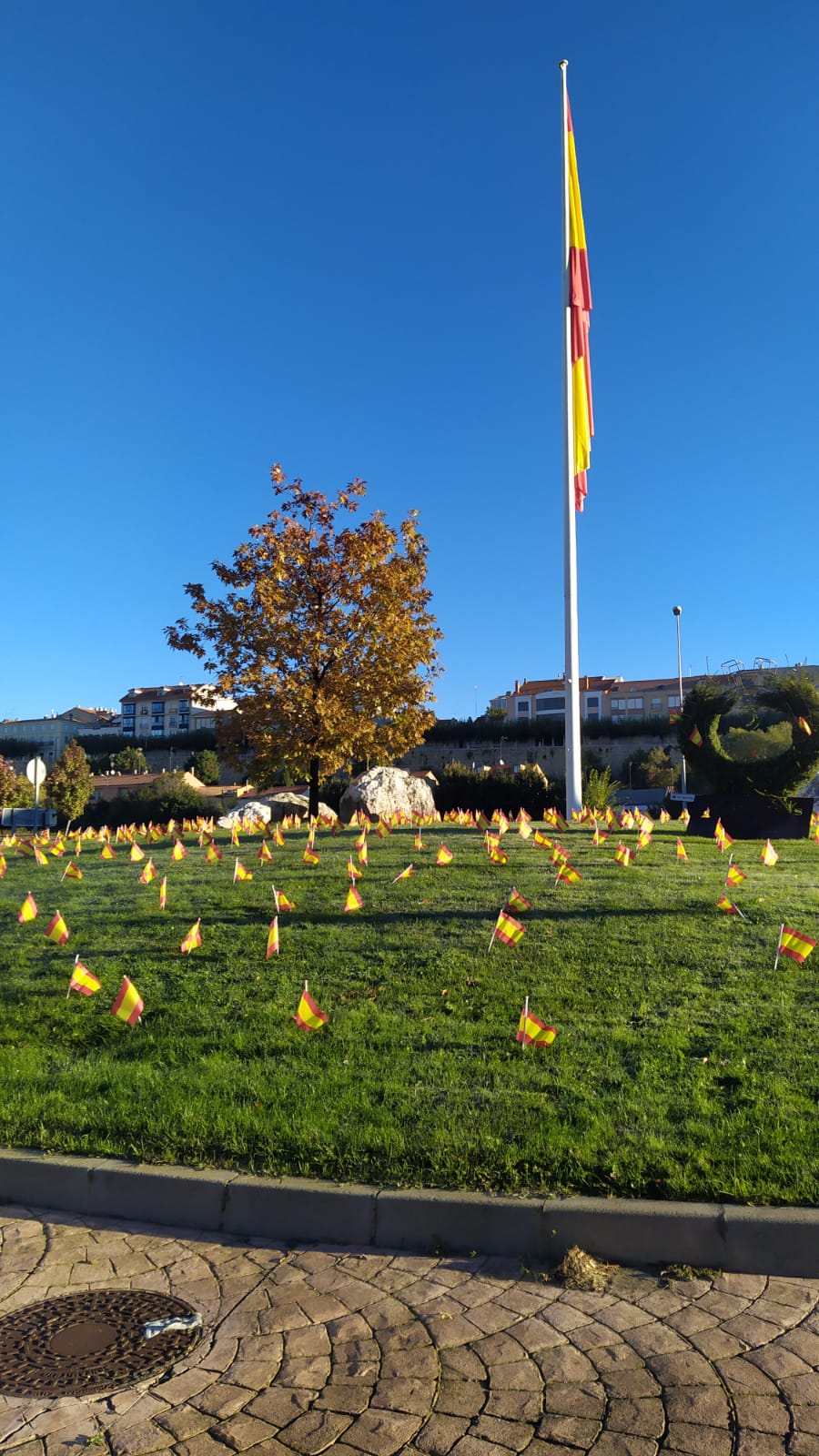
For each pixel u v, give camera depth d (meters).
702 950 8.03
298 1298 4.12
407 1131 5.17
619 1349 3.65
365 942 8.78
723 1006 6.81
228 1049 6.66
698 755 19.75
